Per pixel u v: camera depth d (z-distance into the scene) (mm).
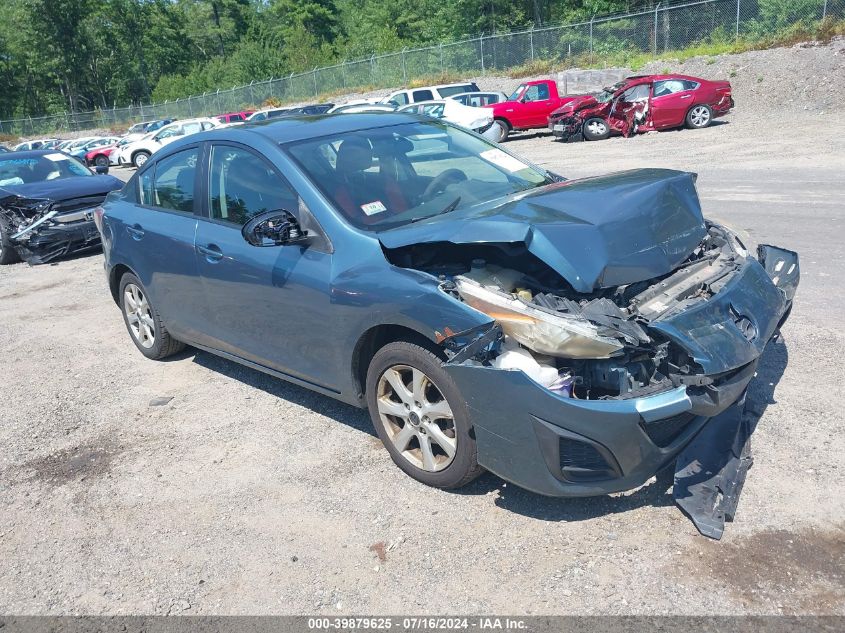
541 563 2908
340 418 4430
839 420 3723
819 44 22672
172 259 4832
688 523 3035
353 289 3521
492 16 43281
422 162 4406
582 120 20594
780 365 4434
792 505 3074
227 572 3096
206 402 4887
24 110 78062
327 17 71625
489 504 3350
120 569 3199
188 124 31703
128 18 79500
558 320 2896
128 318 5867
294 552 3174
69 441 4500
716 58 24875
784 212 8664
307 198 3857
